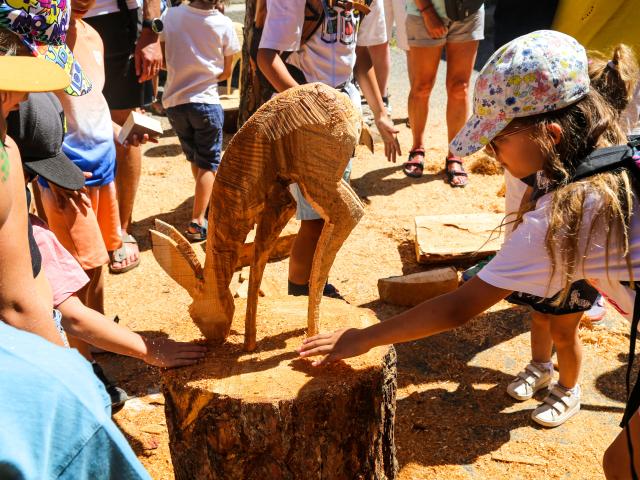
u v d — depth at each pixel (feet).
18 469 3.11
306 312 8.82
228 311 7.87
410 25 17.40
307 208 11.05
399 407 10.72
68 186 8.90
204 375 7.50
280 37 10.93
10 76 4.75
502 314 12.95
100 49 11.51
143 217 16.97
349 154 6.92
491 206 17.02
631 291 6.41
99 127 10.98
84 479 3.38
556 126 6.25
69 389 3.35
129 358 11.91
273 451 7.23
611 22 11.38
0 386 3.20
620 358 11.67
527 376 10.90
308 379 7.36
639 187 6.08
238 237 7.32
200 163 15.62
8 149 5.73
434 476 9.41
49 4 7.59
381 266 14.76
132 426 10.28
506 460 9.67
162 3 16.70
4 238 5.51
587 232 6.03
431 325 6.70
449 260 14.47
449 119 18.07
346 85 11.84
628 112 9.68
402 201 17.51
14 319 5.68
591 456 9.71
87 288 10.66
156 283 14.28
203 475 7.64
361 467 7.72
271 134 6.84
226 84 25.12
